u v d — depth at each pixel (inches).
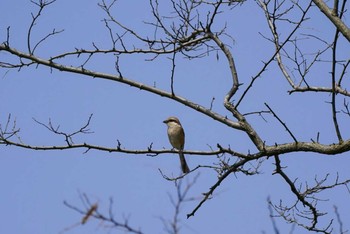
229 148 442.9
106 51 504.7
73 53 497.4
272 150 439.2
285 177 447.5
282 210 460.1
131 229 222.1
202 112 466.0
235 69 484.7
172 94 475.2
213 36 512.4
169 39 522.0
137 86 482.3
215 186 441.4
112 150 455.5
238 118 455.2
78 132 456.8
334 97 410.6
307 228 456.4
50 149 455.5
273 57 443.5
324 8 416.8
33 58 491.2
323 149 426.3
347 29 403.2
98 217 216.4
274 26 482.0
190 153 448.5
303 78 470.6
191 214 444.8
